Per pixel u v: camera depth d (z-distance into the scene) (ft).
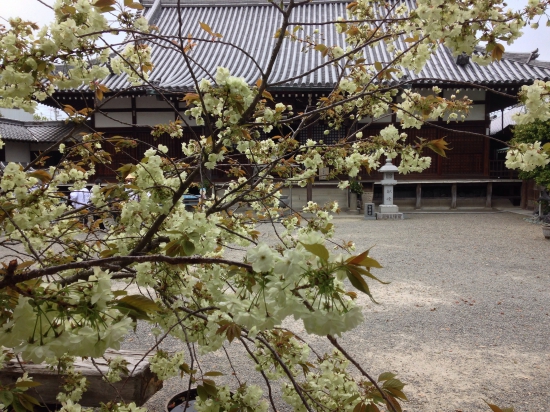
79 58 5.99
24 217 5.99
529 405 11.51
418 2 6.63
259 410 7.32
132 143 8.63
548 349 15.19
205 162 6.68
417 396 12.00
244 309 4.11
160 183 5.99
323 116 9.82
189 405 10.39
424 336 16.44
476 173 61.00
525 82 52.80
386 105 9.14
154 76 58.08
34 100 7.70
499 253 31.76
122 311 3.88
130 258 4.35
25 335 3.42
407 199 65.62
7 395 5.32
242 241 8.54
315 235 3.86
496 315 18.74
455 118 8.71
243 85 5.75
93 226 8.62
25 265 4.71
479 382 12.81
